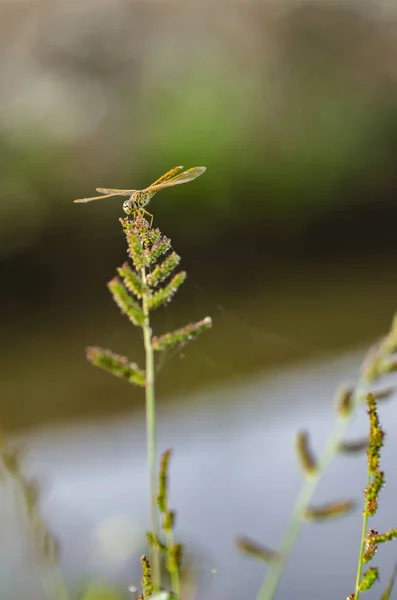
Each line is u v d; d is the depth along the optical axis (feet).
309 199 15.05
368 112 16.63
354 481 5.79
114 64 16.39
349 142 15.93
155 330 7.16
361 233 15.29
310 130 15.96
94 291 12.57
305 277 12.96
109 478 6.19
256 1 17.93
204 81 16.25
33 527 3.22
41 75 15.87
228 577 4.74
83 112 15.16
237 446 6.72
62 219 13.17
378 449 2.89
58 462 6.58
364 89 17.10
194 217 14.11
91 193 13.79
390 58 17.57
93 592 3.47
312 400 7.63
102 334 10.57
